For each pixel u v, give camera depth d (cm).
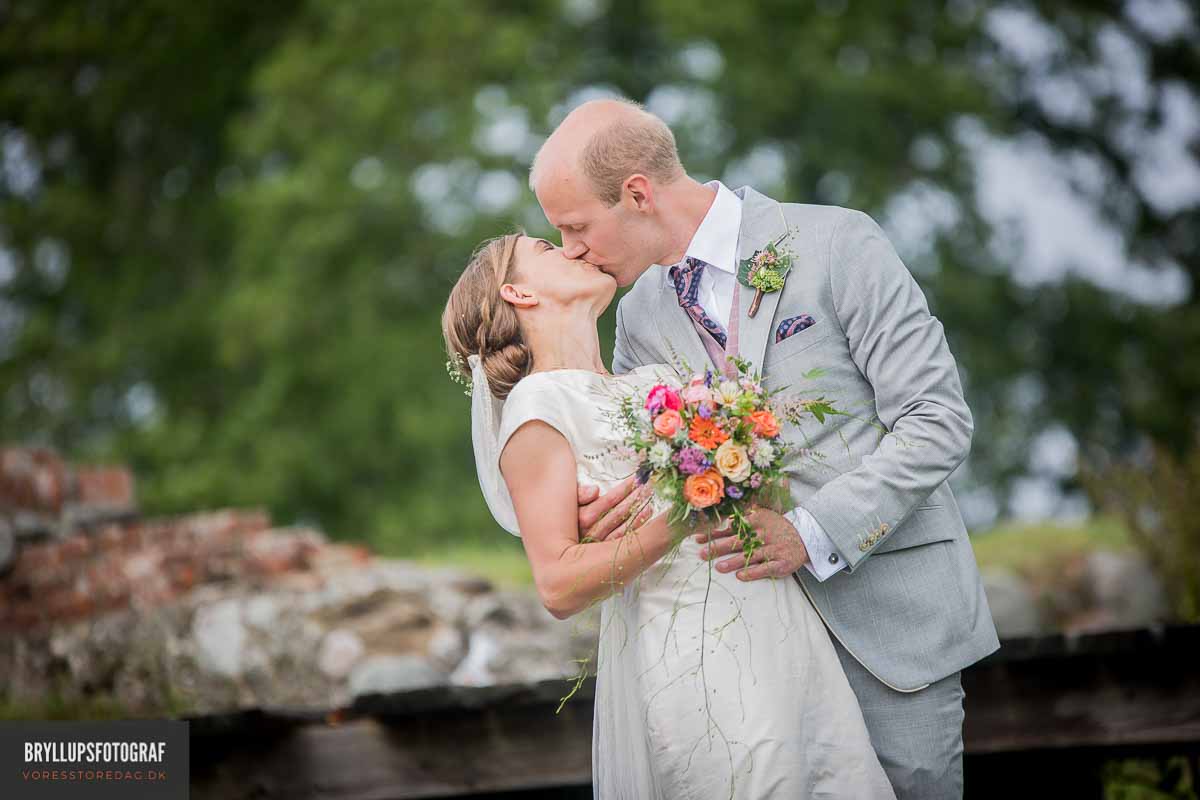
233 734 506
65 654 883
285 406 1911
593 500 376
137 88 2181
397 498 1891
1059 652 495
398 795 509
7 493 1004
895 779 383
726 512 363
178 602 880
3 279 2225
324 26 2084
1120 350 2094
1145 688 502
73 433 2147
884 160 1991
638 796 376
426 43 1953
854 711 374
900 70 1952
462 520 1839
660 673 368
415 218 1941
